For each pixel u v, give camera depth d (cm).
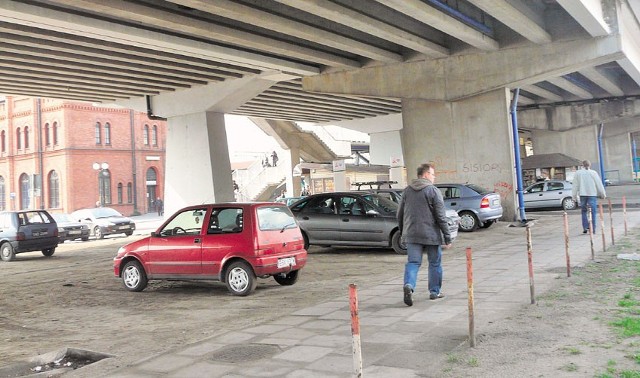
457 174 2223
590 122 3809
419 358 499
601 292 734
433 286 761
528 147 6712
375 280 993
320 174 4088
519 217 2150
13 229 1777
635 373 418
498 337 551
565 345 511
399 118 3969
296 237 988
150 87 2536
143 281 1017
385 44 2127
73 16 1472
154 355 564
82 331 726
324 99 3097
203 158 2559
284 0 1385
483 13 1959
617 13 1844
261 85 2489
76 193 4800
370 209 1396
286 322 686
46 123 4956
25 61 1891
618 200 2809
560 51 1945
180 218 993
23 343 675
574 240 1339
